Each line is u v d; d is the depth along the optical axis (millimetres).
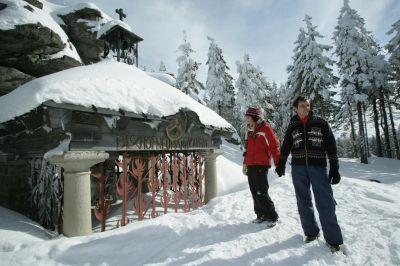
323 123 3340
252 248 3273
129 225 4273
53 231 4484
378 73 24344
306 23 23516
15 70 6887
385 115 27016
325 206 3150
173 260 3023
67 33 9992
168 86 6484
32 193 5262
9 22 6504
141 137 5141
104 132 4500
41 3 9367
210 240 3588
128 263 3062
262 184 4246
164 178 6105
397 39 24188
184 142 6207
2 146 5691
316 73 21750
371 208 4852
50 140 4234
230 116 27625
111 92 4406
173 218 4629
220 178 10008
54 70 7770
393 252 2953
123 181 5137
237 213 4941
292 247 3227
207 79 28156
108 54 10227
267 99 27578
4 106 4320
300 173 3404
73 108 3768
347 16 24969
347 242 3312
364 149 23641
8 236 3729
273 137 4172
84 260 3145
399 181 13609
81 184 4105
